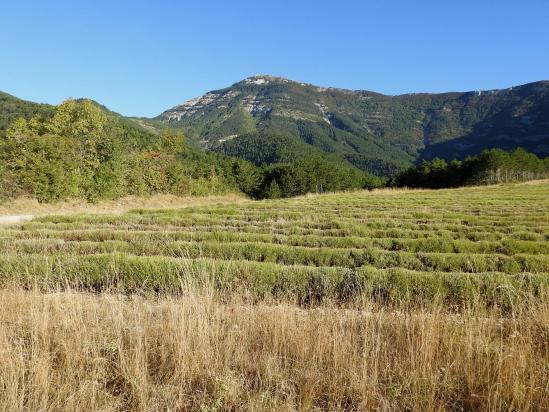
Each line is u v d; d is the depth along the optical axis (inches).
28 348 189.0
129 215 844.6
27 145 1121.4
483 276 302.7
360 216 828.6
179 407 151.9
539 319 210.4
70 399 147.5
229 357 183.8
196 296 239.6
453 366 173.5
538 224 677.3
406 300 291.3
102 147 1366.9
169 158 1866.4
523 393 149.3
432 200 1248.2
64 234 553.0
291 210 983.0
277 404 151.0
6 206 985.5
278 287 327.0
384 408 146.6
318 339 192.4
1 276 338.0
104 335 202.4
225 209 983.6
